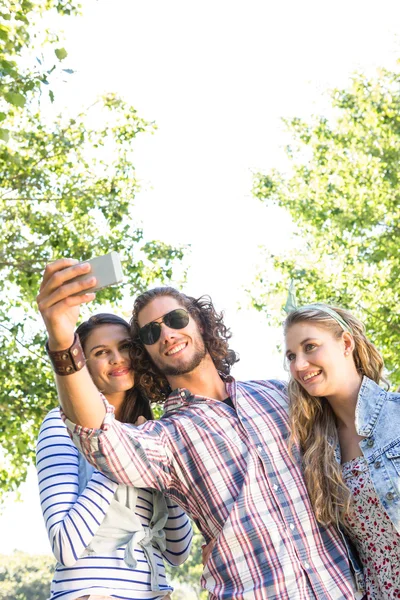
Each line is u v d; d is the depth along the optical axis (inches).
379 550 114.4
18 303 434.3
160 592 117.6
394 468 114.7
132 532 117.0
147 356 130.8
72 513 112.7
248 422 120.9
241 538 112.5
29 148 443.2
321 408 124.3
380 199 517.7
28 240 439.8
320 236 528.4
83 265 96.7
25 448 416.8
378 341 490.6
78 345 101.4
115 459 108.6
